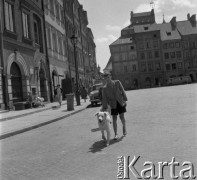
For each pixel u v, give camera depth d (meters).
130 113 14.88
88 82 62.12
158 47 84.75
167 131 9.09
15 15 23.98
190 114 12.35
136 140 8.21
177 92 30.58
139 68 84.50
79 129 11.52
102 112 8.07
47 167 6.44
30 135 11.61
